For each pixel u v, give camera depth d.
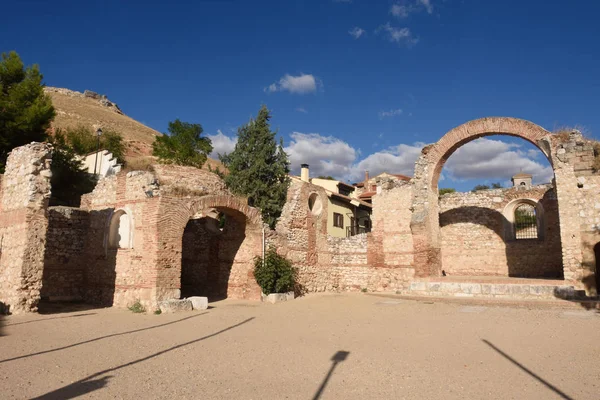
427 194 27.08
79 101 122.88
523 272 30.12
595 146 21.94
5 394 7.14
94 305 21.16
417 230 26.59
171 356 10.30
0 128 29.19
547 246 29.53
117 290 20.44
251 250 24.02
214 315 17.61
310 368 9.33
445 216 33.34
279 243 25.47
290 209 27.08
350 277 29.83
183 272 27.33
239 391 7.61
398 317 17.25
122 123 107.12
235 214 23.88
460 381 8.35
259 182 38.88
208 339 12.60
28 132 30.42
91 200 23.66
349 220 46.00
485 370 9.19
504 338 12.84
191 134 54.22
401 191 29.06
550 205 29.69
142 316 17.17
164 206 19.38
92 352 10.60
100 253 22.05
